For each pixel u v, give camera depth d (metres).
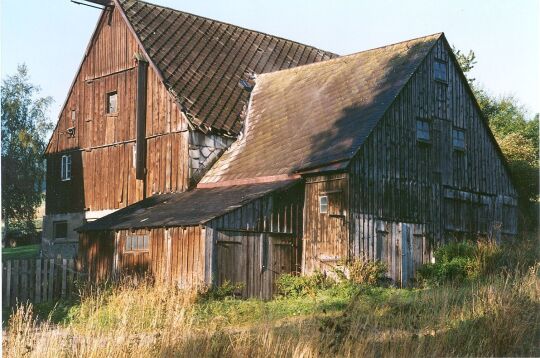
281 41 35.28
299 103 27.44
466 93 27.91
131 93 29.92
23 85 51.06
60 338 10.68
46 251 33.25
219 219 20.77
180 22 31.78
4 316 18.12
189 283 20.56
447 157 26.52
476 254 23.08
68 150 32.91
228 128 27.95
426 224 24.98
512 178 30.17
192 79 29.05
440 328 11.92
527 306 12.34
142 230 22.78
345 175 22.05
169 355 10.07
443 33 26.59
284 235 22.58
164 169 27.77
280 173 23.39
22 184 50.97
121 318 12.39
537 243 26.98
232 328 13.05
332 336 10.49
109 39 31.39
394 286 23.12
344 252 21.70
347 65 27.94
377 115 23.27
